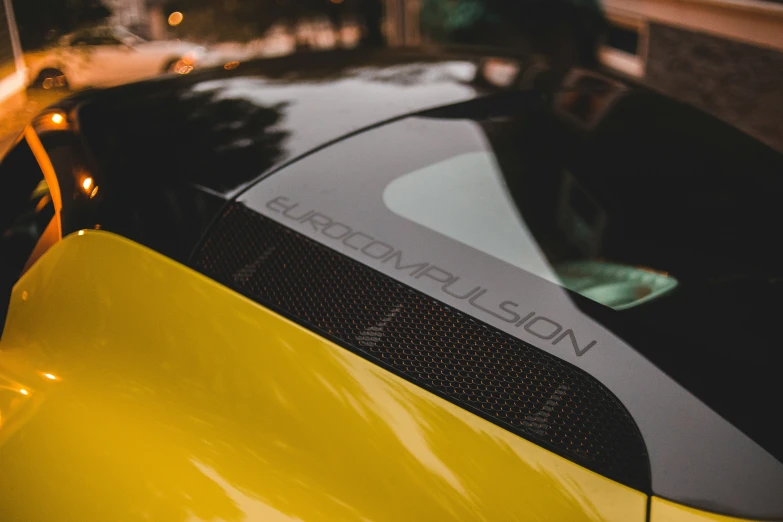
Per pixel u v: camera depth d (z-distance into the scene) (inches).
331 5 401.1
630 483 43.0
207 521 43.4
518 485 43.2
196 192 62.7
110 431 49.9
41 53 253.3
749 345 51.9
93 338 57.3
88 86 265.3
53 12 254.4
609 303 54.1
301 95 76.3
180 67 325.4
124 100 78.9
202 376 51.6
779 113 227.8
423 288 54.1
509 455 44.6
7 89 238.4
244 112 72.8
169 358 53.4
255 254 57.7
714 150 72.9
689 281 57.3
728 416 46.2
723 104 257.8
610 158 69.2
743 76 244.5
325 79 80.4
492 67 86.0
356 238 57.8
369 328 52.2
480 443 45.3
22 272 67.9
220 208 61.0
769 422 46.2
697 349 51.1
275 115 72.1
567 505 42.2
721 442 44.6
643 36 311.0
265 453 46.6
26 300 64.4
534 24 290.5
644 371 48.8
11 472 50.8
